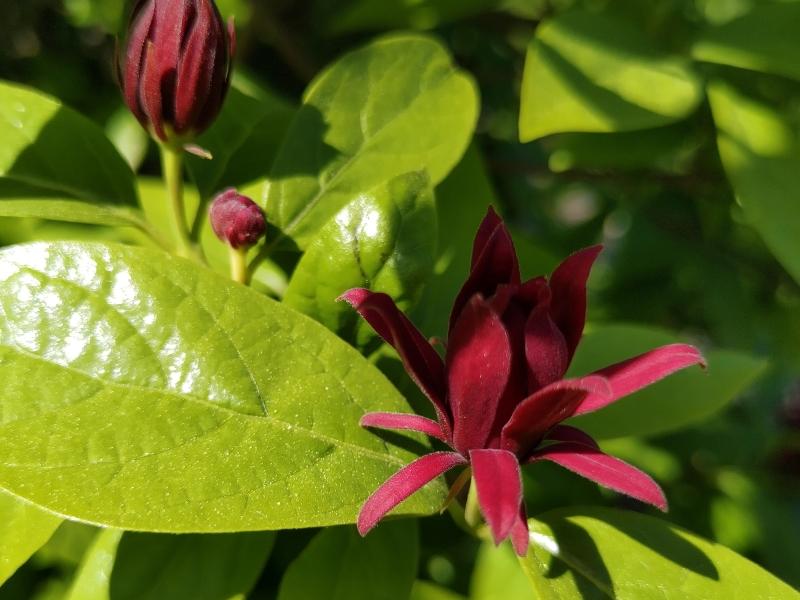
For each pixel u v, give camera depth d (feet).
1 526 0.99
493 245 0.94
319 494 0.98
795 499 1.48
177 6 1.02
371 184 1.11
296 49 1.54
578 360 1.13
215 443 0.98
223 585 1.05
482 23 1.60
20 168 1.09
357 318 1.05
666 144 1.32
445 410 0.96
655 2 1.31
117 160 1.11
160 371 0.99
